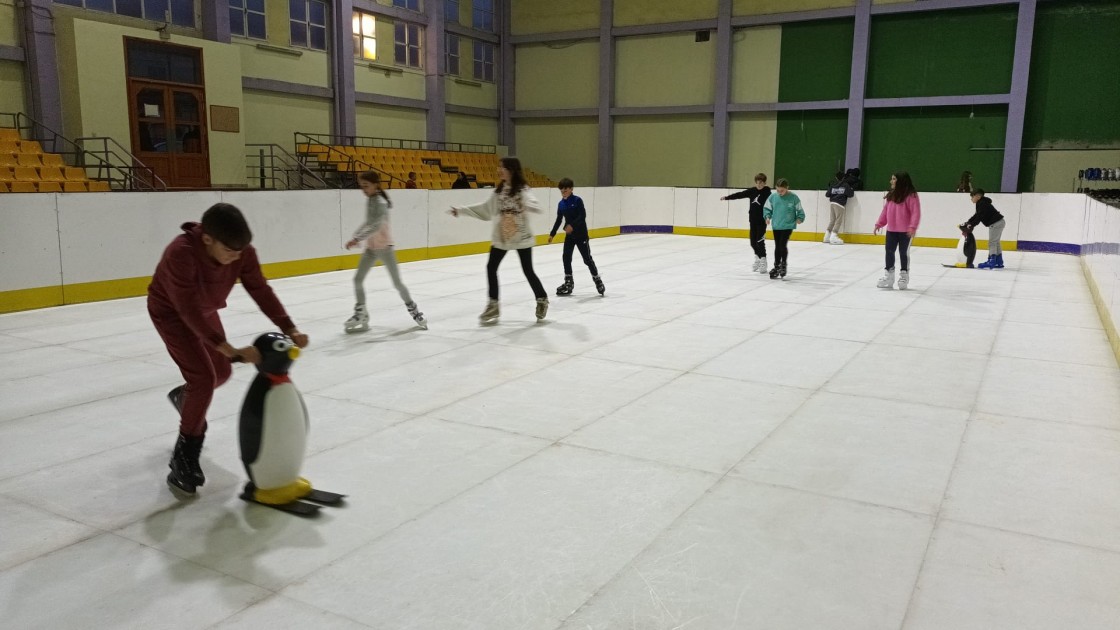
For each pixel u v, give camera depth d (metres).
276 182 21.72
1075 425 4.59
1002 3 21.09
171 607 2.63
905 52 22.72
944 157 22.72
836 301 9.24
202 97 18.75
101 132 16.70
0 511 3.40
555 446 4.21
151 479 3.77
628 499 3.52
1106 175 18.08
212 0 19.08
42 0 15.98
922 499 3.53
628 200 20.14
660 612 2.61
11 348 6.61
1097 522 3.29
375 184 6.98
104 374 5.74
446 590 2.75
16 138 15.12
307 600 2.68
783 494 3.58
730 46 25.02
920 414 4.80
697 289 10.26
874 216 17.58
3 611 2.60
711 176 26.11
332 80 23.16
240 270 3.36
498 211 7.48
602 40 26.98
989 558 2.97
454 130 27.59
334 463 3.96
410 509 3.42
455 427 4.52
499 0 28.73
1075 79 20.88
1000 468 3.90
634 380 5.58
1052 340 7.03
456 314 8.30
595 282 9.60
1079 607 2.63
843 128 23.91
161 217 9.60
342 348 6.61
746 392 5.28
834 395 5.21
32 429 4.51
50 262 8.53
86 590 2.74
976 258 14.82
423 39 26.06
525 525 3.26
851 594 2.72
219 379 3.62
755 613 2.60
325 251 11.82
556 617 2.57
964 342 6.92
